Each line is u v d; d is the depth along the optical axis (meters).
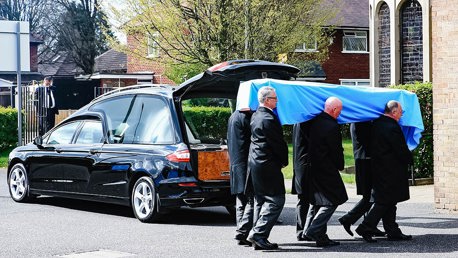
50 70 108.69
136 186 17.97
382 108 16.02
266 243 14.09
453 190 19.55
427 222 17.86
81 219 18.23
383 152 15.01
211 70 16.91
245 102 15.10
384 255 13.49
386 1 42.59
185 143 17.55
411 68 41.78
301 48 54.53
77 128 19.98
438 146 19.86
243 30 43.00
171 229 16.80
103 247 14.45
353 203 21.70
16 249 14.20
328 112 14.48
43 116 35.88
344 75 67.25
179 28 43.28
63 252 13.91
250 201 14.61
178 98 17.98
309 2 45.44
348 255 13.50
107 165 18.62
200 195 17.33
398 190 15.03
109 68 84.44
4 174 29.77
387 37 43.25
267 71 17.20
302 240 15.30
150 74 71.00
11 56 26.84
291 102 15.07
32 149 20.94
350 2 69.38
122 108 19.06
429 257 13.27
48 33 106.38
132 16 43.56
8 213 19.16
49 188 20.30
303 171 14.88
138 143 18.33
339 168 14.46
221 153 17.75
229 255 13.57
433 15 20.03
